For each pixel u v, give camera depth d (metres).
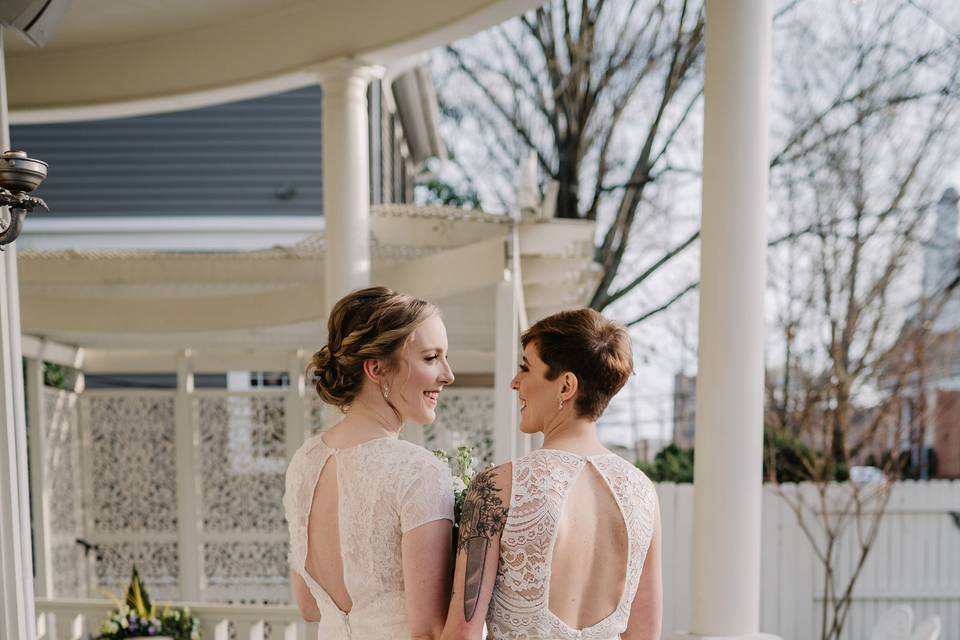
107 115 5.18
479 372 6.30
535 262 5.48
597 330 1.72
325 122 4.43
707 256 3.26
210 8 4.49
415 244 4.90
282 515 6.26
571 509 1.63
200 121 8.77
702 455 3.26
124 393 6.29
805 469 7.12
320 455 1.78
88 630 4.95
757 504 3.25
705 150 3.28
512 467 1.66
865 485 6.21
